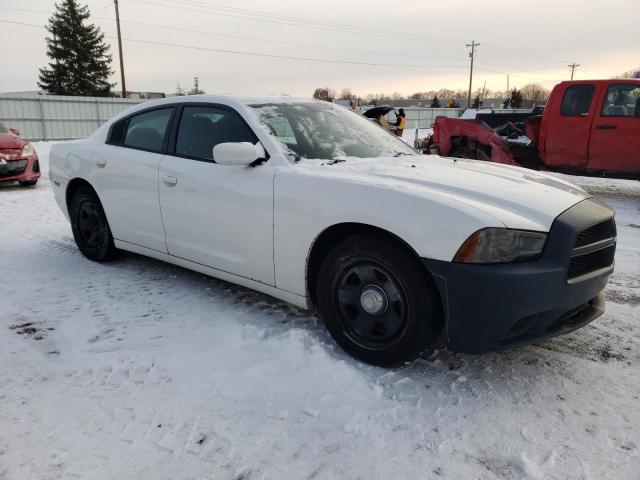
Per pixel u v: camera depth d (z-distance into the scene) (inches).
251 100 142.6
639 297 154.1
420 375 106.8
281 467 79.9
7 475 77.0
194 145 144.4
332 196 110.4
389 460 81.8
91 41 2064.5
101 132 177.6
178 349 116.2
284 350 115.3
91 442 84.8
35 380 102.9
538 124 344.2
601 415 94.3
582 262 104.7
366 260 106.3
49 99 959.0
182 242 146.0
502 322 94.0
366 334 109.0
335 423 90.7
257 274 128.0
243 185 126.6
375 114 465.1
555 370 110.1
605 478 78.3
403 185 106.7
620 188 372.8
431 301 99.7
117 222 166.9
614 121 304.7
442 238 95.3
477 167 131.9
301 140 134.1
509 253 94.2
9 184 364.5
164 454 82.4
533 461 82.0
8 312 135.5
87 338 121.2
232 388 100.7
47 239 211.9
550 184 121.6
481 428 90.0
